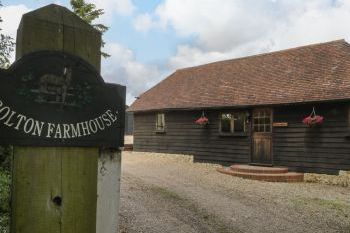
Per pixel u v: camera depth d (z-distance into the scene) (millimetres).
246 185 12789
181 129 19625
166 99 21172
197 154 18734
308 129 14812
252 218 8242
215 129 18016
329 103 14266
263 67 19094
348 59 15953
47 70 1745
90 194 1847
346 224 8078
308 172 14742
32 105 1709
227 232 7105
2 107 1647
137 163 18625
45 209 1729
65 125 1783
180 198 10023
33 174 1714
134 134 22734
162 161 19562
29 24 1720
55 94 1763
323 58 17000
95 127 1865
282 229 7473
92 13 22500
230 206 9336
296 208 9438
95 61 1881
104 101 1897
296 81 16328
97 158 1883
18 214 1673
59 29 1788
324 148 14352
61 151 1784
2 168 6805
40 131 1724
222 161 17625
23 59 1688
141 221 7508
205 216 8211
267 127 16078
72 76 1808
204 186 12203
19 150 1693
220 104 17531
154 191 10906
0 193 5430
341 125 13938
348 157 13695
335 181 13938
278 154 15656
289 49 19297
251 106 16250
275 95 16000
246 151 16734
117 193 1944
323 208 9570
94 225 1850
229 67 21047
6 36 8164
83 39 1848
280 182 14086
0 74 1648
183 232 6945
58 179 1767
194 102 19031
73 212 1793
